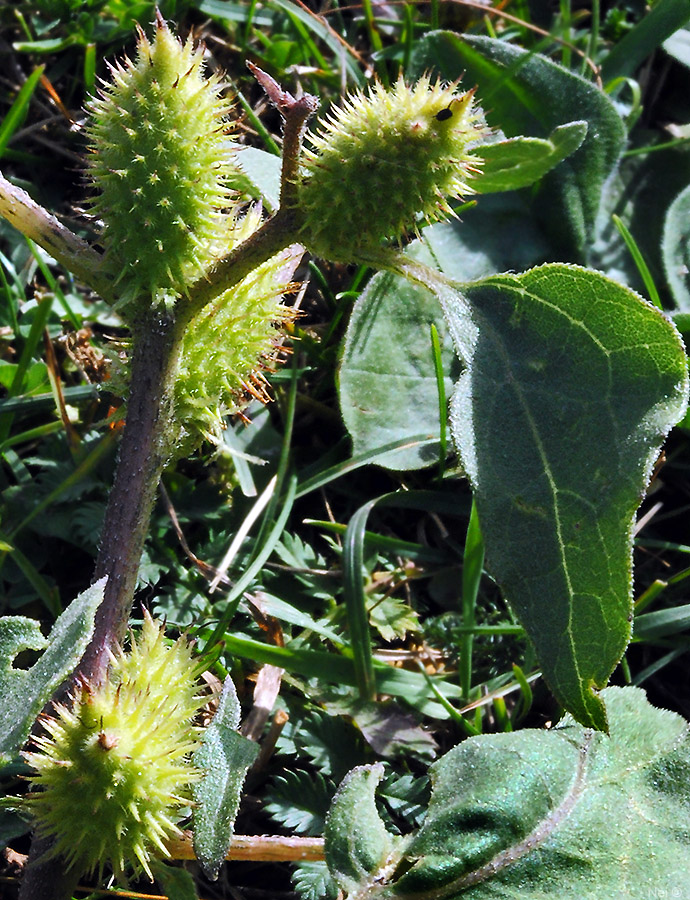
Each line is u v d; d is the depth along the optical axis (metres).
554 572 0.20
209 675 0.23
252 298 0.22
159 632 0.21
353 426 0.25
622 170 0.27
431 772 0.22
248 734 0.23
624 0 0.30
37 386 0.25
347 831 0.21
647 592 0.24
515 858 0.21
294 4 0.28
